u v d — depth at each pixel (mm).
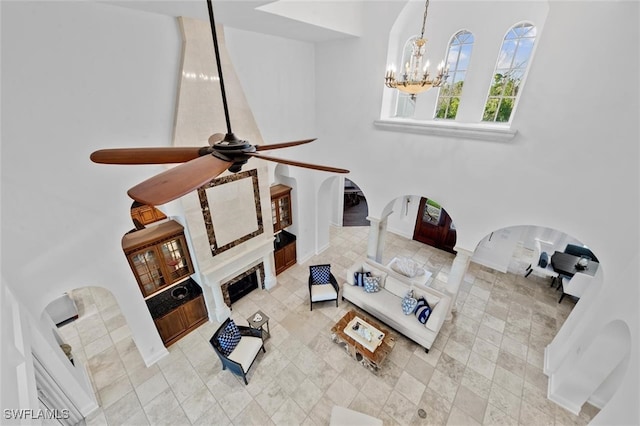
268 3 2941
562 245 7141
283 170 5961
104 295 5984
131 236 4266
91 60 2879
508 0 3758
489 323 5371
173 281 4719
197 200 4289
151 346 4465
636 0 2791
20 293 3010
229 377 4348
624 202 3295
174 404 3984
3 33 2381
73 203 3162
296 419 3812
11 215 2803
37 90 2654
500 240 6781
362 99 5277
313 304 5867
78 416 3748
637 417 2035
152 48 3277
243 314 5605
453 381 4297
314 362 4598
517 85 4059
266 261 5992
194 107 3738
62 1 2574
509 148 3992
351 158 5898
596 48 3104
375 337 4504
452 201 4812
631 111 3076
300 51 5246
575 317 4305
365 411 3906
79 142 3025
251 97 4617
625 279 3193
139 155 1593
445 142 4551
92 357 4656
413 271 6004
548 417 3816
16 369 1967
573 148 3529
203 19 3523
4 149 2623
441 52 4500
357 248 8102
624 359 3613
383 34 4625
